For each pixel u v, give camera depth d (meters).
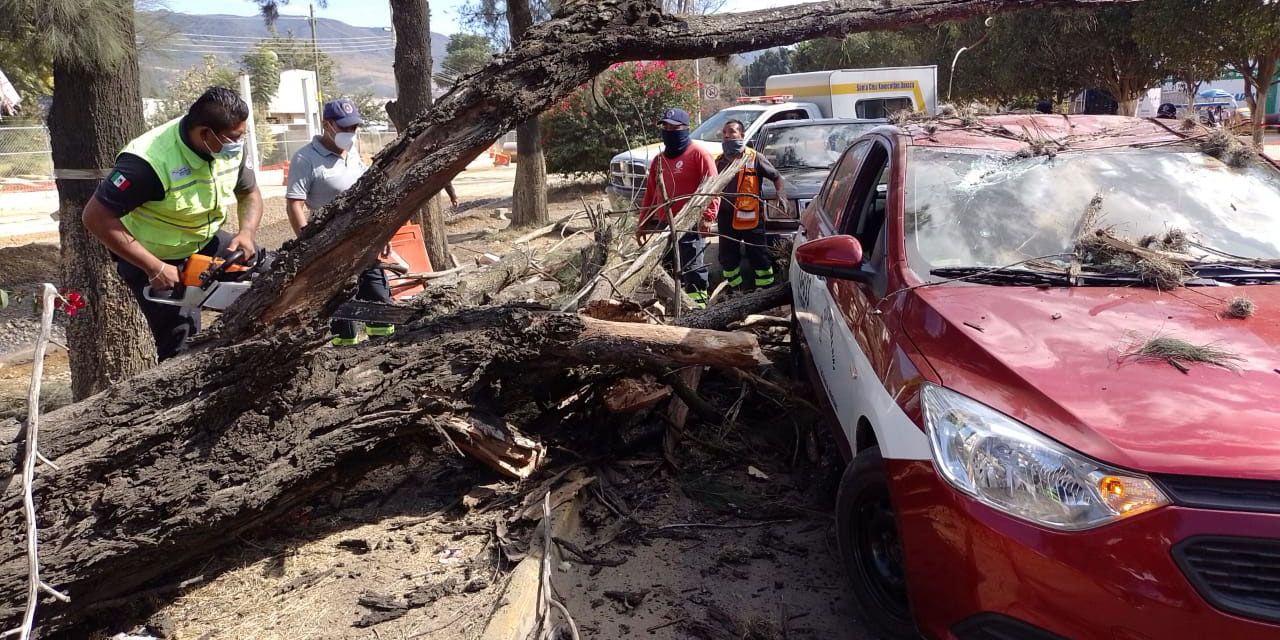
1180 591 2.18
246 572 3.78
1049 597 2.32
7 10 4.84
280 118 50.44
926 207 3.71
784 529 3.96
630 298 5.59
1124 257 3.31
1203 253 3.40
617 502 4.20
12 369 7.36
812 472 4.50
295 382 3.68
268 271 3.57
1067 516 2.32
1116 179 3.78
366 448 3.89
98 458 3.27
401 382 3.90
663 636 3.21
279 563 3.83
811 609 3.36
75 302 3.59
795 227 8.35
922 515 2.64
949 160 3.96
